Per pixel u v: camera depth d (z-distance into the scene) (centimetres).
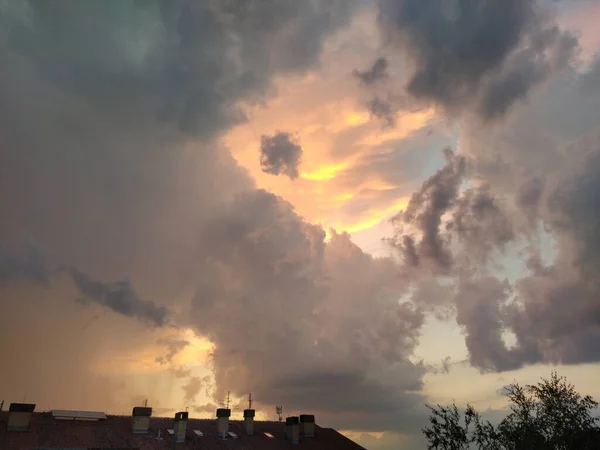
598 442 3606
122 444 4138
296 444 5172
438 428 4103
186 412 4609
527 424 3831
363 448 5525
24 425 3897
